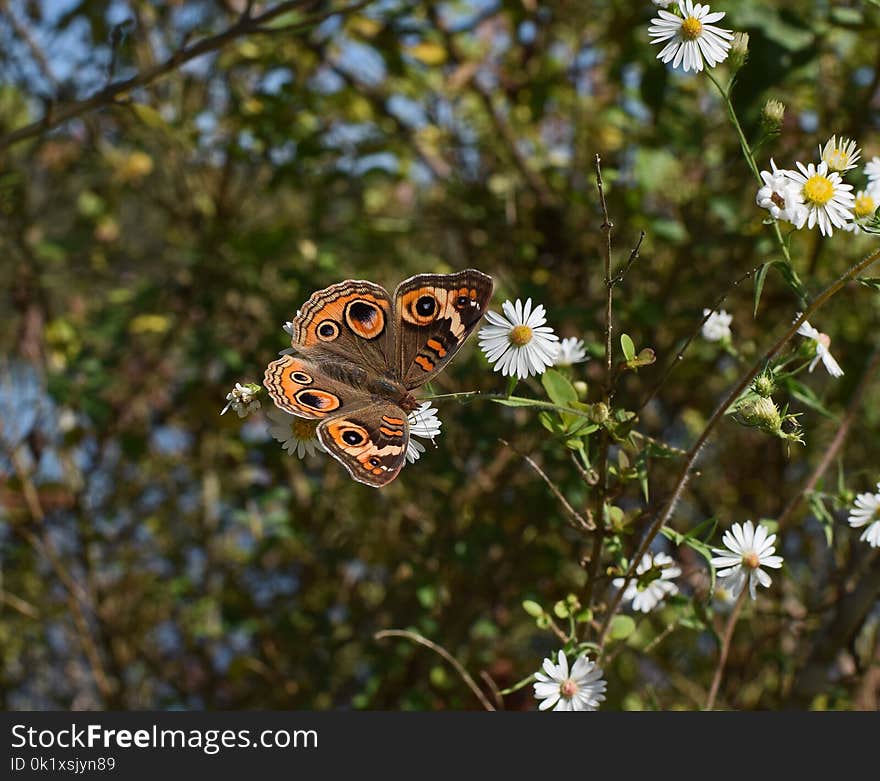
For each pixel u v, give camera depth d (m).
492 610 0.93
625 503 0.87
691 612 0.77
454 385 0.91
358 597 1.04
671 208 0.97
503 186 1.00
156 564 1.18
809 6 0.87
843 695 0.83
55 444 1.10
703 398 0.97
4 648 1.11
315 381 0.71
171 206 1.22
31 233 1.19
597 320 0.91
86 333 1.08
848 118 0.93
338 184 1.10
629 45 0.92
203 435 1.16
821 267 0.92
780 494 0.94
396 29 0.96
